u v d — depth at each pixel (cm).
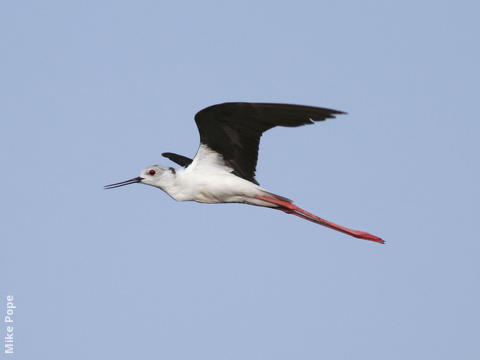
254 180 1395
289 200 1416
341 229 1448
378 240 1450
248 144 1351
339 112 1179
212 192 1395
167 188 1430
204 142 1377
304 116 1216
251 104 1240
